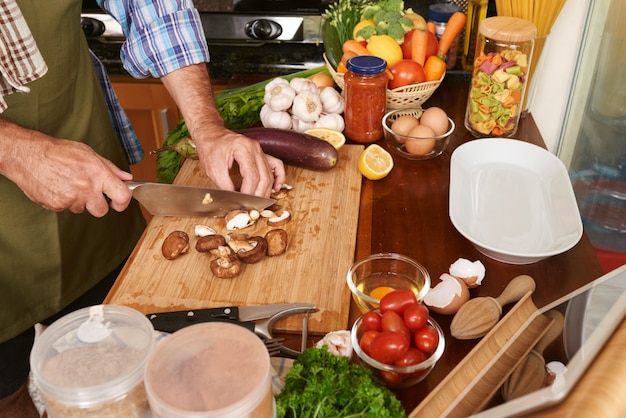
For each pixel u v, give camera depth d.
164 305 0.93
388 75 1.39
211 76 1.92
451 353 0.82
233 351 0.55
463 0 1.74
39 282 1.38
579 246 1.04
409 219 1.14
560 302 0.50
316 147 1.26
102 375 0.55
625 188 1.35
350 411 0.63
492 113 1.36
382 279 0.91
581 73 1.49
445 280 0.89
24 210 1.28
